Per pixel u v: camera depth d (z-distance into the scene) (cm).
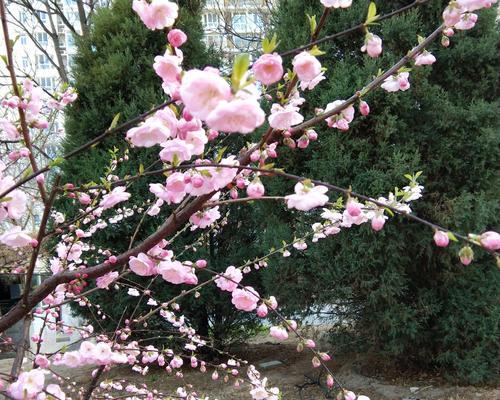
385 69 400
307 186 118
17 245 136
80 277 150
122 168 464
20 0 812
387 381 431
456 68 420
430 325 427
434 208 390
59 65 845
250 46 963
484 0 132
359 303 429
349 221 178
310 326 465
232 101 79
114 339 233
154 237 151
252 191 139
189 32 562
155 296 486
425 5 418
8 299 827
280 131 161
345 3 133
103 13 550
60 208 454
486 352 404
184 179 132
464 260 109
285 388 436
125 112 492
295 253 424
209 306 529
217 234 552
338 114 162
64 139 518
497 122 403
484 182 400
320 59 439
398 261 396
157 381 476
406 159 398
